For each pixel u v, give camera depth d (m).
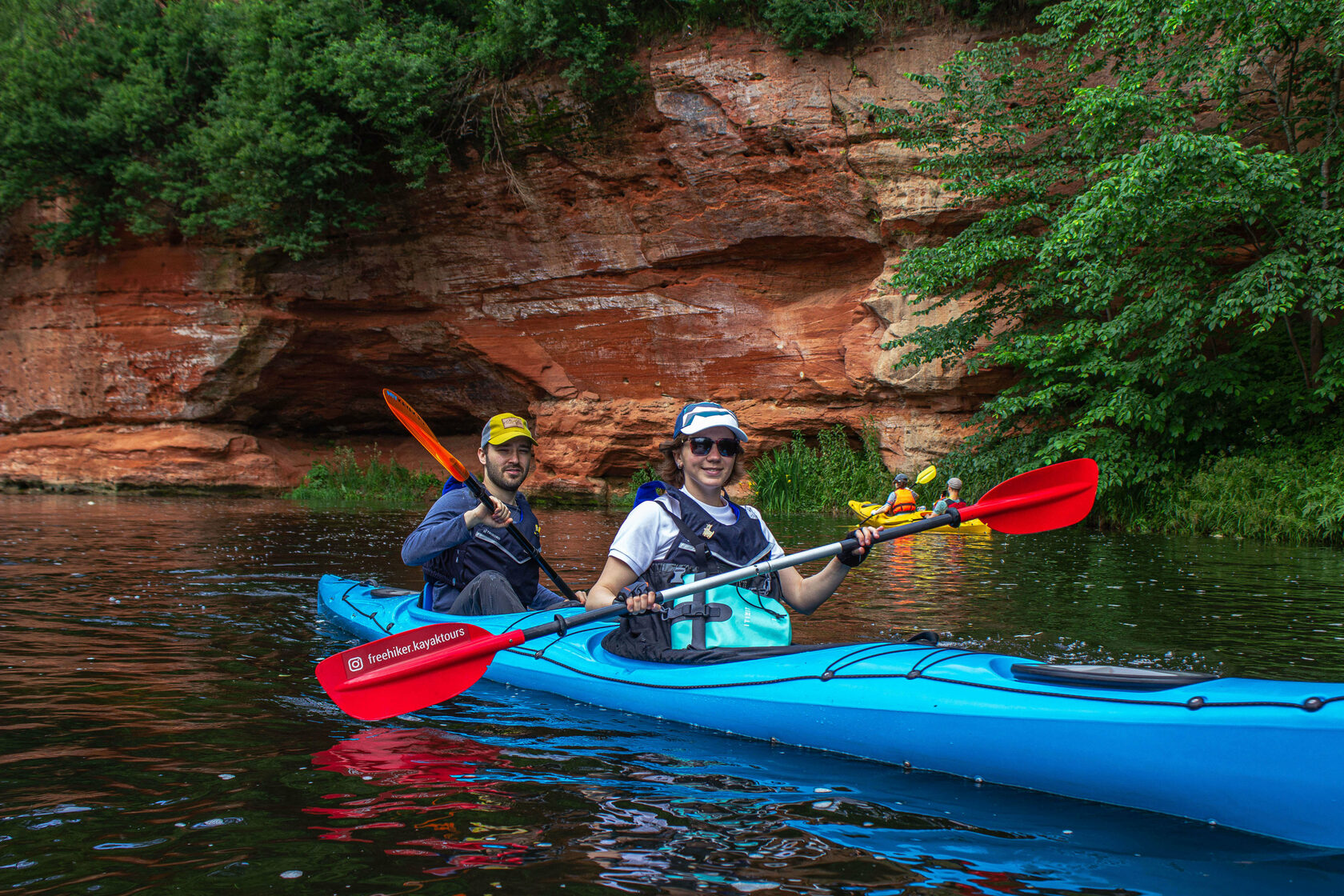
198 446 15.49
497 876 1.68
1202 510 9.27
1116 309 10.80
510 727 2.74
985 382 12.24
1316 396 9.51
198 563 6.26
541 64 13.66
